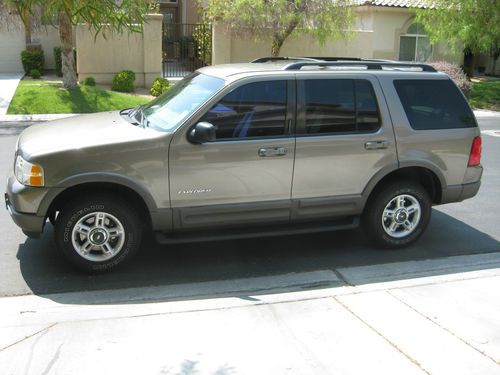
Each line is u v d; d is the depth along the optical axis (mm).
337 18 19047
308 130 5559
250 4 18281
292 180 5539
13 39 23375
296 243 6328
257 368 3729
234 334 4172
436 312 4559
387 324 4348
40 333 4148
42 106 16156
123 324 4312
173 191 5223
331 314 4512
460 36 20656
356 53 23266
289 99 5492
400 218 6070
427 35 24219
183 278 5332
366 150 5711
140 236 5348
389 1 24062
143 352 3898
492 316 4500
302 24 19000
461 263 5770
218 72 5789
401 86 5910
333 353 3926
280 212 5594
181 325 4305
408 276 5414
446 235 6660
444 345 4047
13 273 5305
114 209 5164
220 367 3730
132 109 6520
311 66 5754
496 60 31172
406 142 5859
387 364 3797
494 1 20047
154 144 5102
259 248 6160
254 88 5410
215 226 5469
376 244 6125
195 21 26719
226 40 20922
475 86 24016
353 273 5480
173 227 5340
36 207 5000
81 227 5148
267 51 21750
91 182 5051
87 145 5012
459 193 6215
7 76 22047
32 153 5004
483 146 12672
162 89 18797
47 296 4867
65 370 3666
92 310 4586
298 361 3818
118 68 20234
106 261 5250
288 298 4836
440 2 20891
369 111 5750
